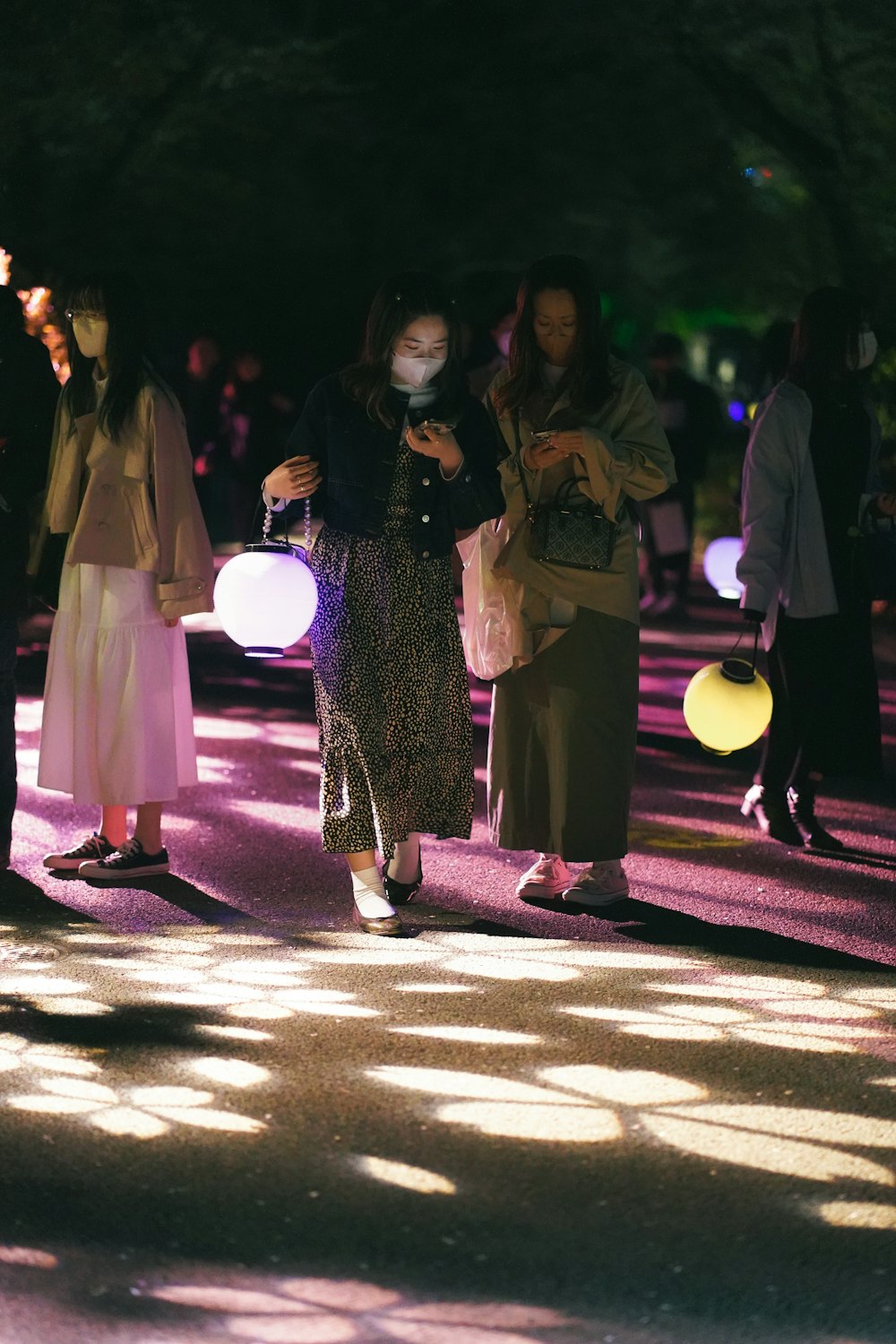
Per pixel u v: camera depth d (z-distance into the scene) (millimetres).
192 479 7125
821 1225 4309
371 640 6562
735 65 22234
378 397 6438
